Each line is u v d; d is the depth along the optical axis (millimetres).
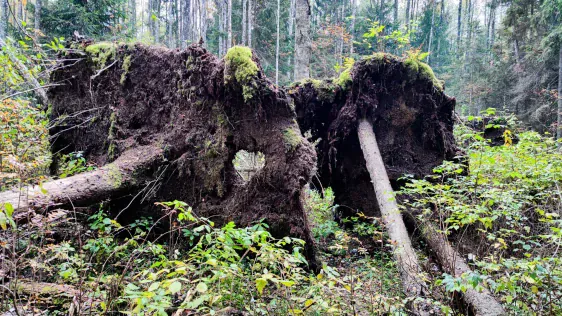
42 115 6012
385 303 2887
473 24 29578
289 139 4348
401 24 29859
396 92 6020
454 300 3016
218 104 4656
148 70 5305
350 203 6609
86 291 2707
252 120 4551
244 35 20062
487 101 19234
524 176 4496
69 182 3904
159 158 4719
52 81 6059
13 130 4297
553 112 14039
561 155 5895
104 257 3639
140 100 5285
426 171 5961
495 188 4191
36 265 2785
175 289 1668
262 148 4516
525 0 16297
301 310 2416
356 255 5234
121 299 2445
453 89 23891
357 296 3090
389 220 4578
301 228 4250
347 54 19141
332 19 29641
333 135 6246
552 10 13438
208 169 4660
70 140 5906
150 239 4703
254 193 4449
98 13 11414
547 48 13523
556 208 4414
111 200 4488
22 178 3004
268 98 4441
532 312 2674
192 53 4816
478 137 4191
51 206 3500
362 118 6004
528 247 3225
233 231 2479
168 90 5113
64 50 5727
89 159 5594
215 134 4672
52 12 11148
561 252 3404
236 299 2664
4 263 2584
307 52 8906
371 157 5461
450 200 3750
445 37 35781
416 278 3352
